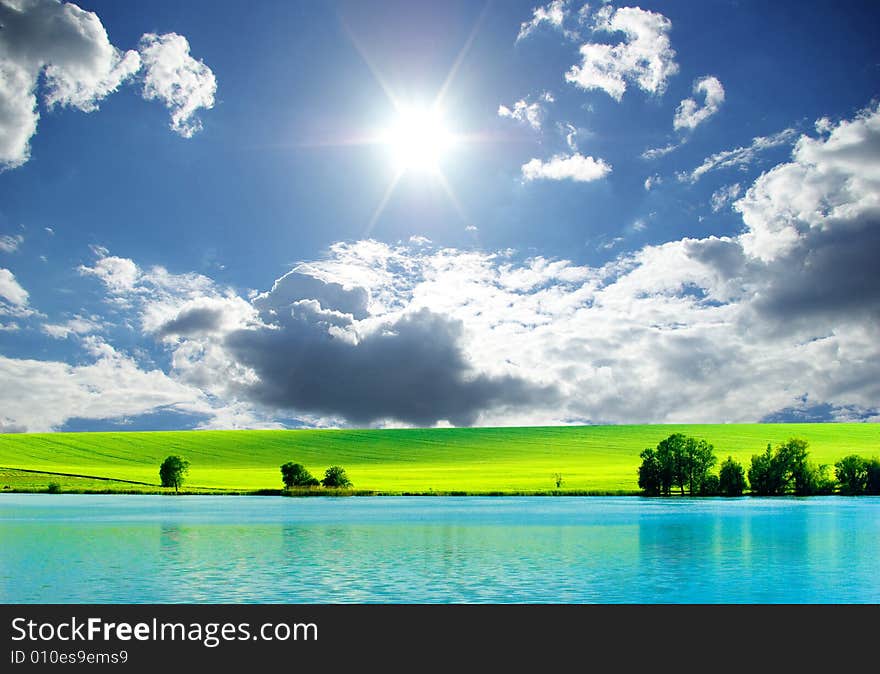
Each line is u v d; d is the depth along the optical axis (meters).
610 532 56.88
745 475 106.06
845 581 37.03
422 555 45.41
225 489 105.50
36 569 41.41
